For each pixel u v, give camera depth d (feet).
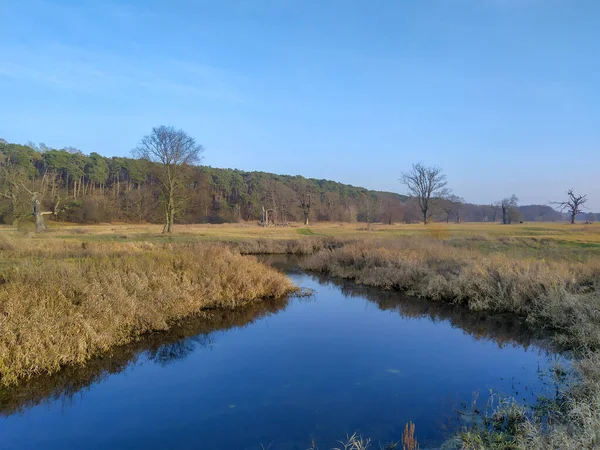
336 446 16.02
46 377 22.58
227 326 33.86
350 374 23.61
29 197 132.67
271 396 20.74
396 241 76.59
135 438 16.96
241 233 126.11
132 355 26.76
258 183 328.49
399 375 23.52
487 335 31.78
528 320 34.76
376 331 32.81
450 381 22.61
